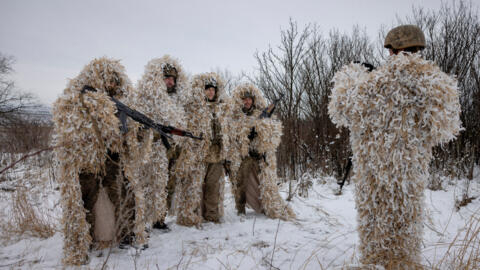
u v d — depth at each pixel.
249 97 4.39
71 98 2.72
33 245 3.22
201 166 4.03
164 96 3.73
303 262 2.69
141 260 2.81
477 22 6.56
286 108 6.29
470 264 2.34
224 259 2.79
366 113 2.22
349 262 2.59
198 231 3.75
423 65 2.11
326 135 6.98
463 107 6.49
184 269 2.57
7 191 5.32
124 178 3.01
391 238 2.17
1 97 20.11
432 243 3.07
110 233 2.99
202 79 4.19
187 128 4.00
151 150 3.63
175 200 4.02
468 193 4.96
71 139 2.67
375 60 7.58
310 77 6.75
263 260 2.77
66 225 2.71
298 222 4.07
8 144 7.97
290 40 5.58
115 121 2.81
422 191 2.20
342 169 6.62
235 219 4.30
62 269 2.56
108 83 3.00
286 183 6.46
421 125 2.13
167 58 3.91
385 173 2.14
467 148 6.30
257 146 4.34
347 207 4.73
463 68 6.38
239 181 4.41
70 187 2.71
